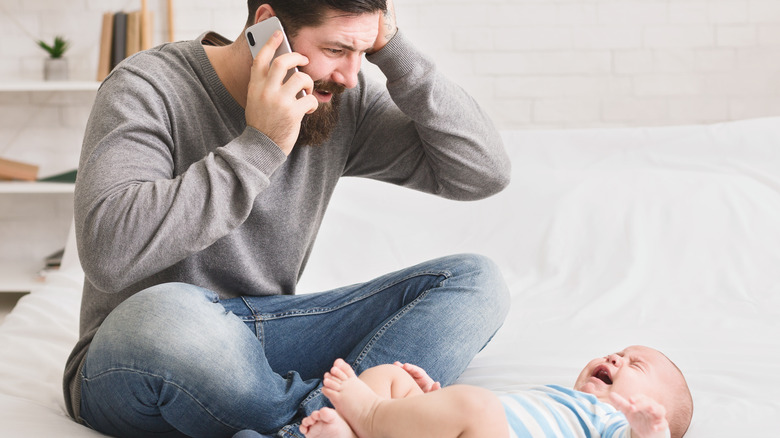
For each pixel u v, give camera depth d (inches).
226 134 52.8
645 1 126.7
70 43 138.4
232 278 53.1
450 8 129.8
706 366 56.8
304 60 47.6
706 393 52.4
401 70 53.8
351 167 62.4
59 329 68.4
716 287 78.5
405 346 47.9
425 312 49.5
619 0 127.2
